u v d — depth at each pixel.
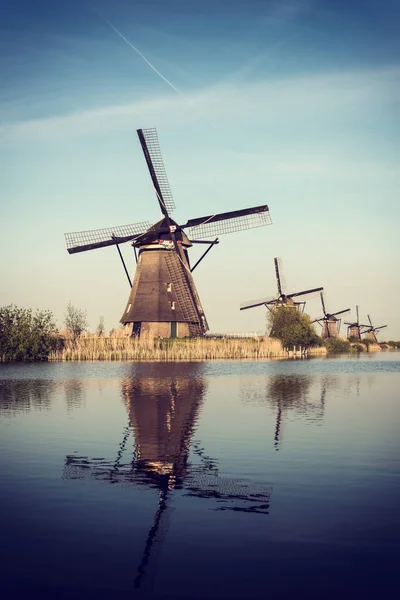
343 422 22.12
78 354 65.69
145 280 70.62
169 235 69.50
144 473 14.55
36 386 36.41
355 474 14.39
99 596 8.34
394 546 9.89
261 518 11.21
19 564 9.29
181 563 9.30
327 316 128.38
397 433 19.78
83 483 13.65
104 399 29.53
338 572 8.99
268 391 33.53
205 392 32.88
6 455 16.58
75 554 9.64
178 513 11.52
